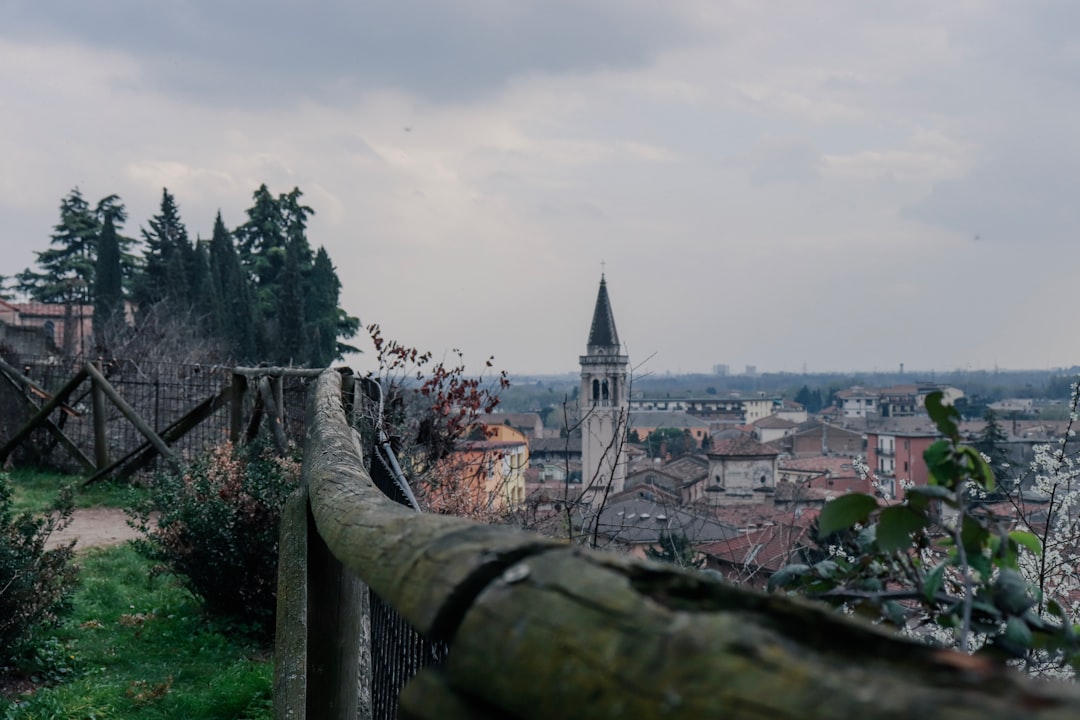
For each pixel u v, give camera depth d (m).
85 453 12.78
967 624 1.04
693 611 0.59
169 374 12.73
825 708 0.47
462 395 6.98
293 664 2.25
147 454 11.70
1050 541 2.92
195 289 55.28
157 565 8.34
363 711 3.17
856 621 0.53
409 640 2.14
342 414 3.67
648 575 0.65
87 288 65.56
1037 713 0.41
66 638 6.66
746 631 0.54
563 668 0.61
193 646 6.70
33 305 65.25
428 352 7.09
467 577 0.77
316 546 2.41
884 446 71.75
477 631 0.70
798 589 1.34
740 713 0.50
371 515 1.33
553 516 5.74
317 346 54.69
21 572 5.89
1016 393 156.12
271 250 62.59
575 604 0.65
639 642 0.58
